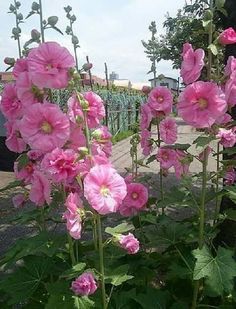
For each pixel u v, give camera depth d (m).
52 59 1.95
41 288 2.54
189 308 2.66
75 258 2.48
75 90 2.02
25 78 2.04
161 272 3.02
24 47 2.43
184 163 2.62
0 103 2.21
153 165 9.76
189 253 2.63
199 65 2.12
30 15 2.47
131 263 2.75
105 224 5.07
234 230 3.28
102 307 2.21
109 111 16.16
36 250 2.20
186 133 16.53
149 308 2.39
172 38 5.36
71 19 3.29
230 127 2.64
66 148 2.09
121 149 13.90
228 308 2.47
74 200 1.94
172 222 2.88
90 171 1.86
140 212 3.12
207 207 5.05
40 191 2.18
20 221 2.61
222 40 2.24
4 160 9.20
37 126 1.98
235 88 2.19
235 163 2.59
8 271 3.63
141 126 3.33
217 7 2.35
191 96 2.14
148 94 3.44
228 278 2.20
